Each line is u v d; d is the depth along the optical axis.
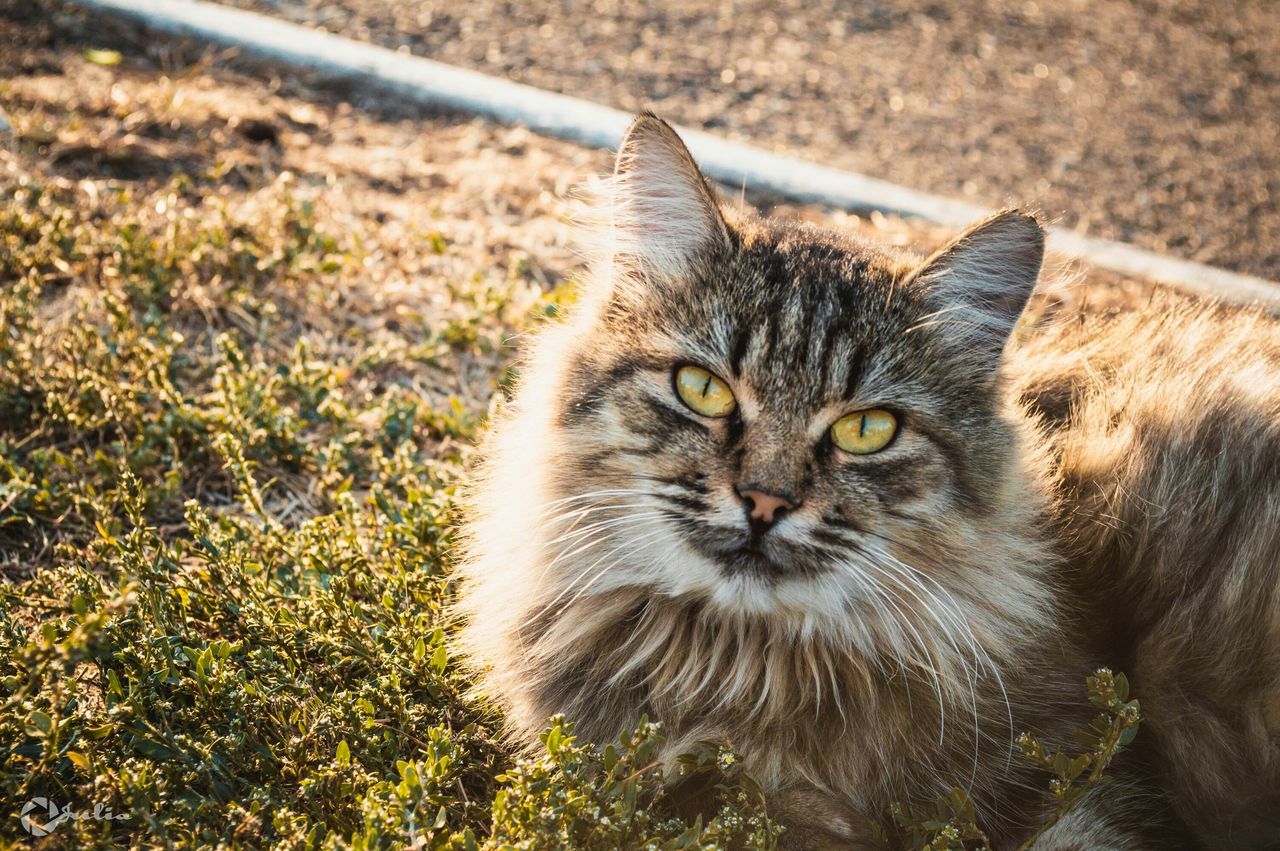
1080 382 0.74
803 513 0.64
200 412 0.77
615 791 0.61
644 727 0.62
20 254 0.82
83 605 0.62
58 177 0.89
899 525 0.65
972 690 0.65
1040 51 1.49
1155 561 0.69
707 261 0.67
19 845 0.60
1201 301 0.78
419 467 0.77
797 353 0.65
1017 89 1.38
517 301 0.88
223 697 0.64
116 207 0.88
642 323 0.67
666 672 0.66
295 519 0.75
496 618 0.68
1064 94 1.38
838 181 1.08
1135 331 0.76
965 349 0.68
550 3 1.39
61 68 1.01
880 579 0.65
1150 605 0.69
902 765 0.65
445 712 0.67
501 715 0.68
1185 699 0.68
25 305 0.78
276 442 0.77
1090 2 1.66
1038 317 0.78
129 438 0.77
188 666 0.65
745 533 0.64
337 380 0.81
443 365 0.85
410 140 1.04
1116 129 1.31
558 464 0.67
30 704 0.62
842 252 0.68
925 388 0.66
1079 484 0.71
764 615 0.65
